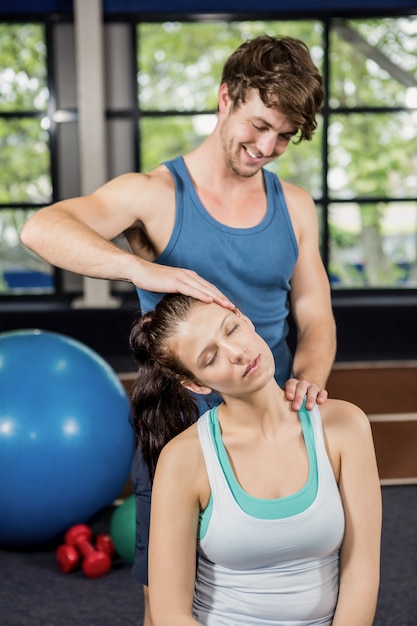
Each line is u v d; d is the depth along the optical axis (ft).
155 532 4.61
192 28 23.08
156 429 5.18
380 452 14.23
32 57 22.85
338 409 4.89
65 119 22.82
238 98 5.38
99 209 5.72
